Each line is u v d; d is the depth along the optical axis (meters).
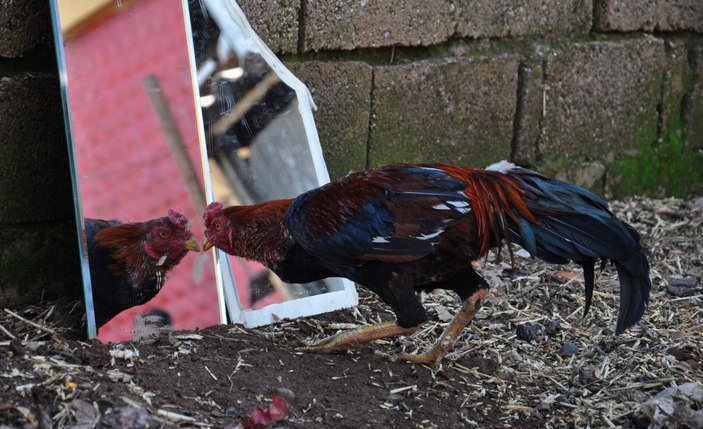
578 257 3.55
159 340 3.83
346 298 4.53
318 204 3.59
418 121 5.50
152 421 3.08
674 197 7.02
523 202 3.59
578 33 6.23
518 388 3.91
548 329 4.50
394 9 5.23
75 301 4.27
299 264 3.77
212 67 4.39
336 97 5.09
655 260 5.54
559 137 6.25
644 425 3.62
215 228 3.75
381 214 3.51
